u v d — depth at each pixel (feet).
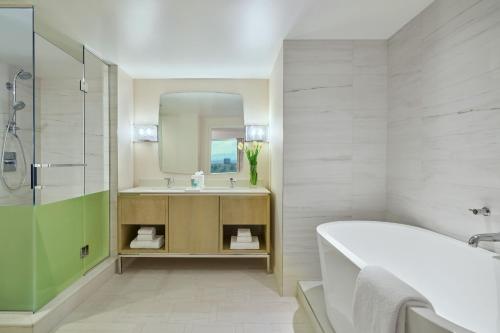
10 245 7.49
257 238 12.09
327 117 9.57
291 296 9.61
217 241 11.38
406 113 8.62
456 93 6.68
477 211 5.93
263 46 9.82
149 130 13.06
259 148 13.24
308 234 9.62
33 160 7.24
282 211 9.62
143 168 13.35
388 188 9.63
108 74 11.50
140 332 7.50
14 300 7.50
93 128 10.21
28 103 7.20
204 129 13.38
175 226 11.35
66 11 7.48
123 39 9.16
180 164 13.35
